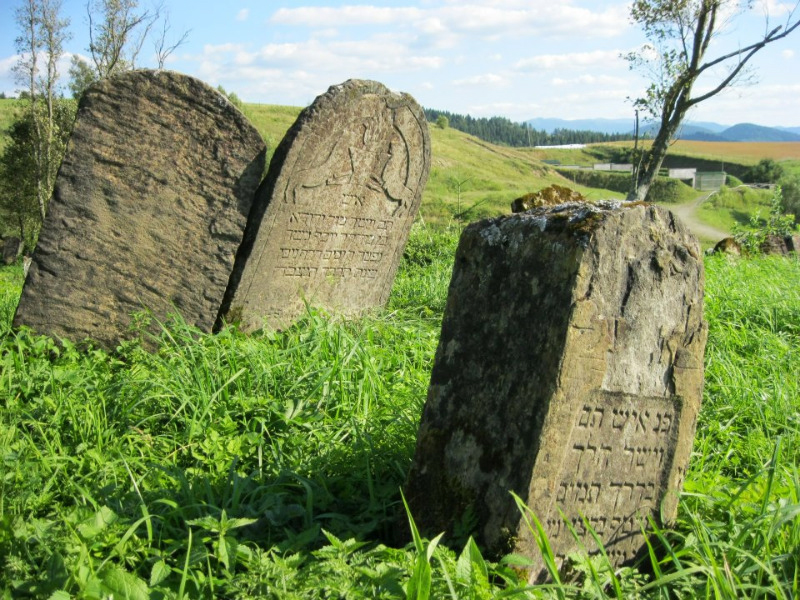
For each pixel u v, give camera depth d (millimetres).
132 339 5617
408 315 7496
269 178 6031
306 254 6492
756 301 7566
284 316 6531
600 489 2877
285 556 2756
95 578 2352
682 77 19156
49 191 29703
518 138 133750
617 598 2463
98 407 4004
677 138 20312
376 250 7148
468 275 2979
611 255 2732
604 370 2746
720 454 3992
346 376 4535
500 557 2658
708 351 5773
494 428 2775
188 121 5672
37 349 5141
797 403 4727
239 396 4176
